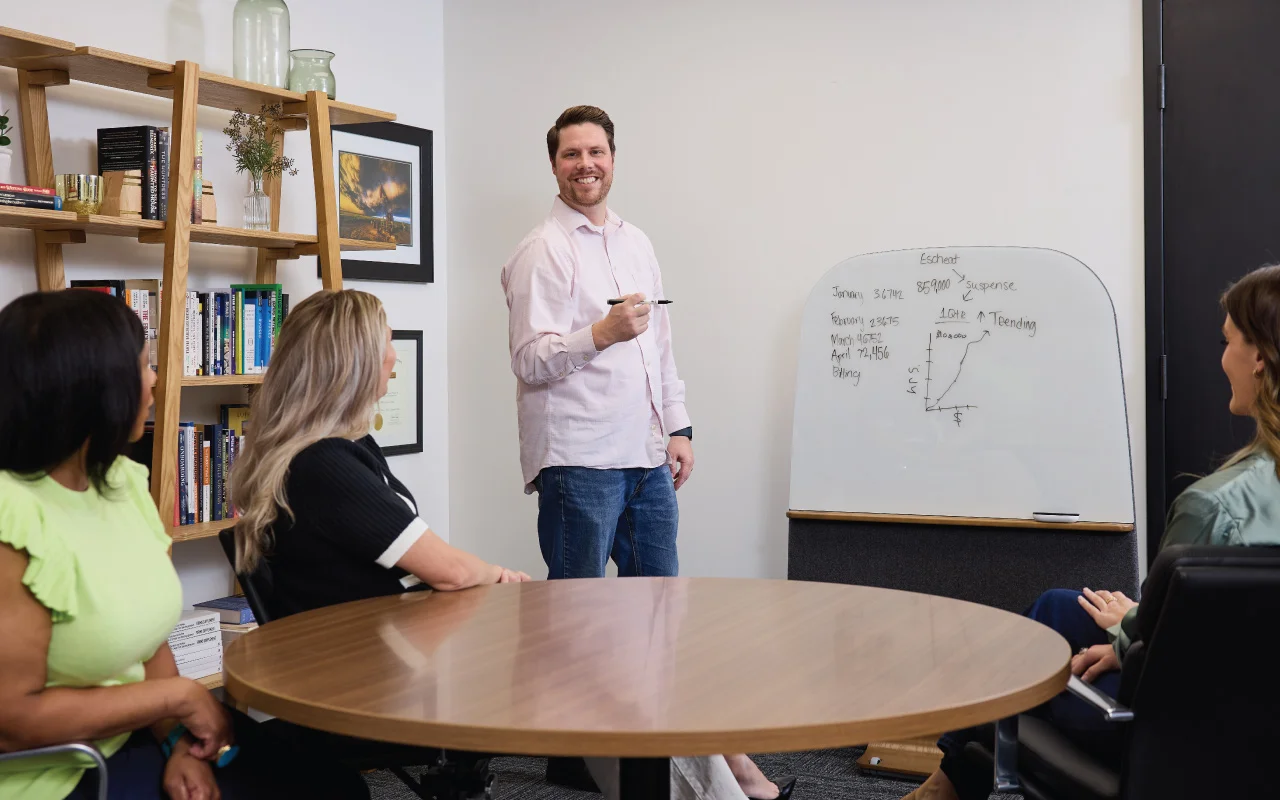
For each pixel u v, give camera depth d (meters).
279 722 1.88
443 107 4.29
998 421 3.23
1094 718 1.83
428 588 2.02
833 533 3.38
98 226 2.79
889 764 3.09
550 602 1.86
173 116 2.85
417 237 4.18
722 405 3.82
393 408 4.06
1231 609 1.43
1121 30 3.26
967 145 3.45
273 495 1.87
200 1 3.39
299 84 3.29
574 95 4.04
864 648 1.53
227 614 3.17
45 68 2.83
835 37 3.62
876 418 3.36
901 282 3.37
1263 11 3.10
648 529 3.15
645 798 1.42
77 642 1.47
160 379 2.81
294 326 1.98
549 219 3.08
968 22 3.44
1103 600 2.16
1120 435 3.11
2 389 1.44
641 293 3.01
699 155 3.83
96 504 1.58
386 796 3.06
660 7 3.88
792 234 3.70
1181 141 3.21
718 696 1.30
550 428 2.99
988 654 1.49
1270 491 1.66
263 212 3.24
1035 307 3.22
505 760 3.34
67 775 1.48
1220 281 3.18
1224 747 1.49
